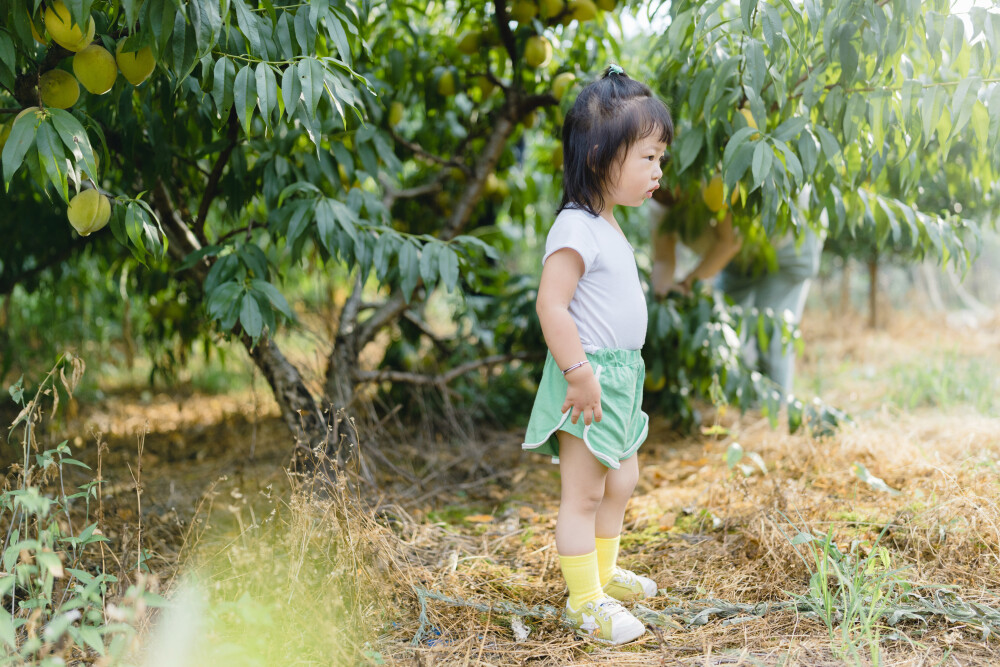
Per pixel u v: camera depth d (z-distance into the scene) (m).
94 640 1.13
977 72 1.70
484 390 3.55
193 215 3.01
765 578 1.72
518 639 1.52
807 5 1.61
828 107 1.79
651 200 3.33
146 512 2.25
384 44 2.88
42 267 3.04
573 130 1.57
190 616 1.25
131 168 2.03
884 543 1.83
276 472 2.66
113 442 3.16
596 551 1.62
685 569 1.84
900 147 1.96
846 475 2.36
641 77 2.92
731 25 2.01
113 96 1.90
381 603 1.57
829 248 5.44
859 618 1.49
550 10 2.58
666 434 3.31
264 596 1.54
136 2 1.36
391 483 2.64
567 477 1.55
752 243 3.02
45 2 1.38
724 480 2.35
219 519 2.23
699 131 1.91
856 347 5.18
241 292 1.89
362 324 2.76
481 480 2.70
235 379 4.37
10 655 1.22
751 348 3.55
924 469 2.30
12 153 1.30
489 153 2.94
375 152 2.55
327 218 1.96
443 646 1.47
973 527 1.74
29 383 3.29
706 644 1.45
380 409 3.31
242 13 1.45
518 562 1.97
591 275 1.54
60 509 1.61
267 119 1.45
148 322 3.43
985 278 7.58
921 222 2.15
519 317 3.24
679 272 5.19
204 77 1.56
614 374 1.52
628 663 1.40
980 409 3.12
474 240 2.21
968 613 1.45
